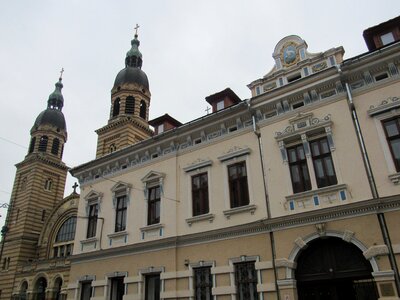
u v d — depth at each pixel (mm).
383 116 12594
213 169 16266
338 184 12562
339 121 13438
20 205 44906
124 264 17500
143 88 35594
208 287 14547
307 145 13859
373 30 15125
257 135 15352
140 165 19281
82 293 18953
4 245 42812
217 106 18875
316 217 12641
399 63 12758
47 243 41219
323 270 12336
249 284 13500
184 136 17797
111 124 32500
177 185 17250
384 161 12062
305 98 14484
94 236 19812
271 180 14273
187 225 16094
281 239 13180
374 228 11484
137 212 18234
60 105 52562
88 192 21188
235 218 14711
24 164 47250
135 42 39469
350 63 13383
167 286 15469
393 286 10570
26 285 38469
